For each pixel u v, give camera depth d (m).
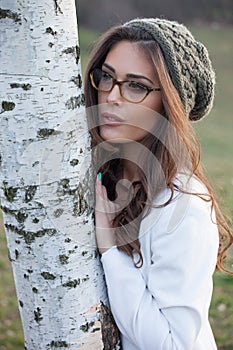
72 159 2.40
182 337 2.45
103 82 2.62
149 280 2.53
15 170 2.35
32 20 2.24
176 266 2.47
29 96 2.29
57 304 2.48
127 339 2.65
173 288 2.47
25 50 2.26
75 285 2.48
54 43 2.29
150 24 2.58
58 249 2.43
